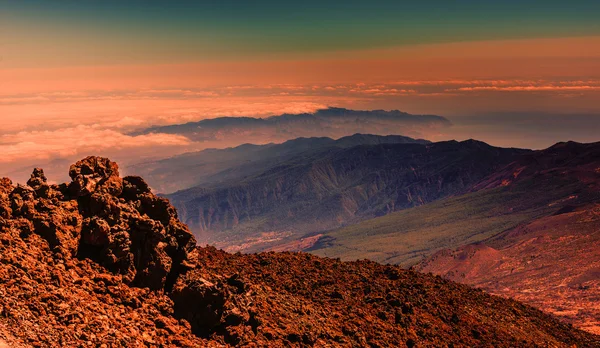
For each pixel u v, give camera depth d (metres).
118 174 41.00
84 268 35.06
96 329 31.19
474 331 56.25
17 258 32.56
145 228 37.88
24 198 36.09
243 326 38.34
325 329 44.88
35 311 30.34
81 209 37.66
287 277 55.34
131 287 36.25
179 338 34.03
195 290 37.06
